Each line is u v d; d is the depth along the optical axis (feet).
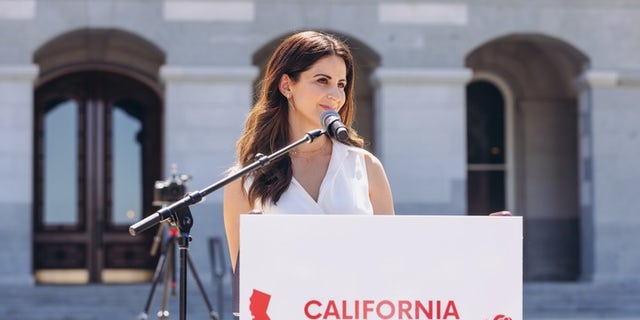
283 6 66.08
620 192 67.62
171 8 65.21
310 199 14.66
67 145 72.54
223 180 14.74
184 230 15.21
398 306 13.00
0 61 63.62
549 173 76.33
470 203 76.33
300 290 12.97
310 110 14.89
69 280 72.13
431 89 66.23
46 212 72.18
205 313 60.44
